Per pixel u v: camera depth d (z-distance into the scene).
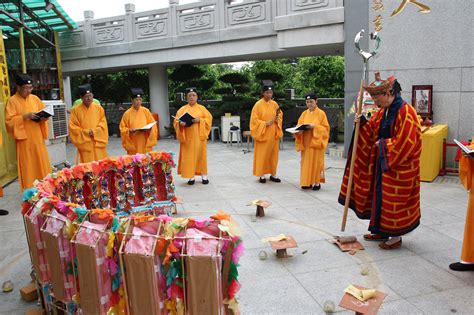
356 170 4.74
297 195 7.01
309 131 7.16
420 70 8.74
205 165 8.05
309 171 7.25
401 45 8.94
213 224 2.63
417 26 8.66
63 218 2.93
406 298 3.48
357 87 9.97
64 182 4.23
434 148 7.62
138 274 2.56
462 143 4.14
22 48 10.43
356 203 4.80
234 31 12.59
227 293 2.61
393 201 4.35
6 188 8.21
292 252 4.49
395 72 9.11
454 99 8.39
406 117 4.22
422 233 5.02
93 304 2.75
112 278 2.76
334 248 4.59
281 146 13.29
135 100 7.41
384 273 3.96
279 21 11.06
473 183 3.83
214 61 15.15
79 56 15.64
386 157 4.28
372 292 3.02
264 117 7.74
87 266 2.72
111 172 5.19
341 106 15.69
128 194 5.34
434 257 4.32
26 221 3.28
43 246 3.16
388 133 4.37
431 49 8.55
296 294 3.58
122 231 2.67
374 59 9.38
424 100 8.64
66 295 3.00
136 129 7.25
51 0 11.23
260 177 8.05
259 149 7.86
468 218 3.90
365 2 9.44
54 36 13.97
